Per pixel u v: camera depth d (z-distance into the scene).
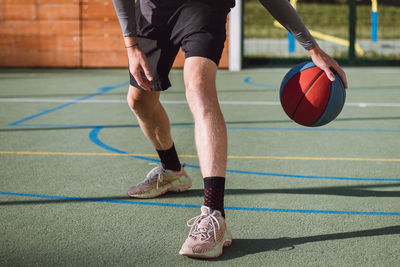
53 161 3.62
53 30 11.73
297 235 2.23
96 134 4.66
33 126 5.05
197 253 1.96
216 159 2.06
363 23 20.28
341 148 4.09
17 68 11.80
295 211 2.56
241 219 2.44
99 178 3.18
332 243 2.14
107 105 6.51
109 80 9.44
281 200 2.74
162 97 7.36
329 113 2.38
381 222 2.39
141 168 3.44
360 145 4.21
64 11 11.64
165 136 2.73
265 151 3.98
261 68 11.83
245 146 4.17
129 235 2.22
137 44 2.25
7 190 2.90
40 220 2.40
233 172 3.34
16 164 3.52
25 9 11.70
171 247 2.10
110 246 2.10
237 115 5.79
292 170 3.39
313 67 2.42
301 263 1.94
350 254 2.02
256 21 20.73
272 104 6.63
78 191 2.89
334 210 2.57
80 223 2.37
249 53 15.93
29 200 2.72
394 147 4.13
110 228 2.31
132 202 2.70
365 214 2.51
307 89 2.37
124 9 2.20
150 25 2.33
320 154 3.88
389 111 6.06
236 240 2.18
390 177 3.21
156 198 2.78
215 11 2.21
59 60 11.82
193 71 2.12
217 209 2.08
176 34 2.26
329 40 16.94
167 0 2.28
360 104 6.59
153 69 2.37
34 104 6.56
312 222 2.40
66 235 2.22
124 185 3.02
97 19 11.63
